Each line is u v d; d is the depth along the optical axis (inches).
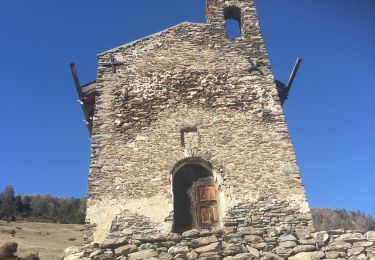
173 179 434.3
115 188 409.7
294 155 441.1
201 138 449.4
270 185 419.5
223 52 523.5
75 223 2485.2
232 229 365.7
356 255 343.9
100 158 428.5
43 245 1459.2
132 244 355.3
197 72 503.2
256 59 520.4
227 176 423.8
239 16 580.1
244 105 478.3
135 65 505.0
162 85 490.0
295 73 536.1
